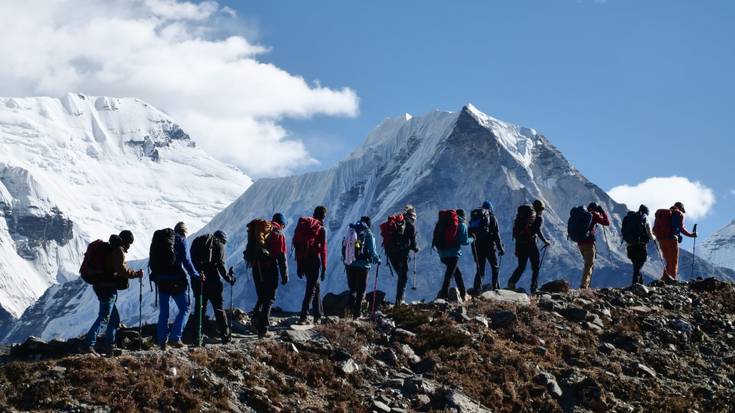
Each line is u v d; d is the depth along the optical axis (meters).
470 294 28.91
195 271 21.75
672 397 22.48
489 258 28.97
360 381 20.83
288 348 21.19
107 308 20.56
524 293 27.58
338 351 21.55
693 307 28.36
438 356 22.41
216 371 19.62
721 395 22.92
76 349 20.64
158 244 21.55
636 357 24.48
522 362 22.56
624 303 27.67
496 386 21.48
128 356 19.31
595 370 23.11
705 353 25.50
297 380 20.22
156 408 17.83
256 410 18.70
